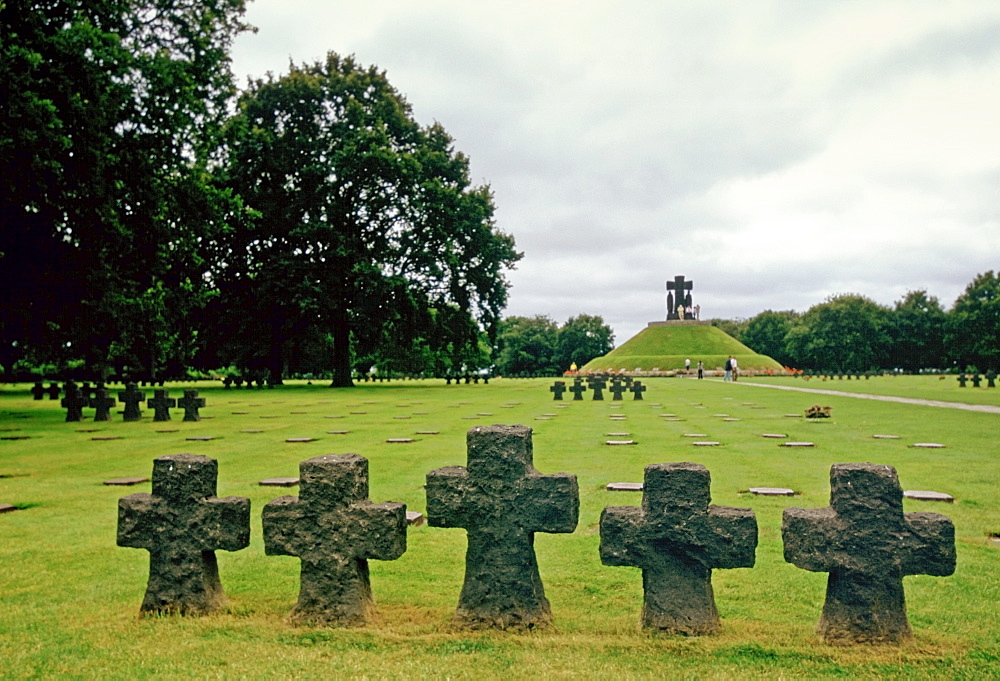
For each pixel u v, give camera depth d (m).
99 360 35.47
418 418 24.23
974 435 16.67
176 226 31.12
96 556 7.11
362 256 50.88
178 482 5.44
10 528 8.28
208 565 5.49
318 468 5.18
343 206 51.69
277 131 52.59
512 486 5.03
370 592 5.41
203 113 31.05
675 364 103.25
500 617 4.99
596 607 5.55
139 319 32.94
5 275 24.89
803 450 14.12
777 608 5.44
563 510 4.95
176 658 4.55
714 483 10.36
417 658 4.48
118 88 25.44
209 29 31.56
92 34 23.92
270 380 58.34
